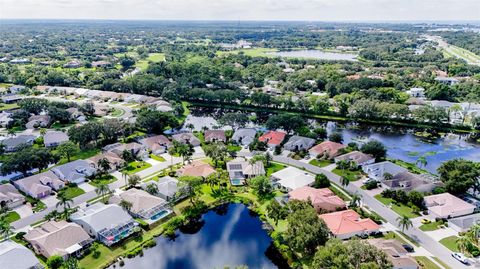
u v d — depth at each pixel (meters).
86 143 173.62
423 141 194.50
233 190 137.50
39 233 103.38
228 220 120.62
